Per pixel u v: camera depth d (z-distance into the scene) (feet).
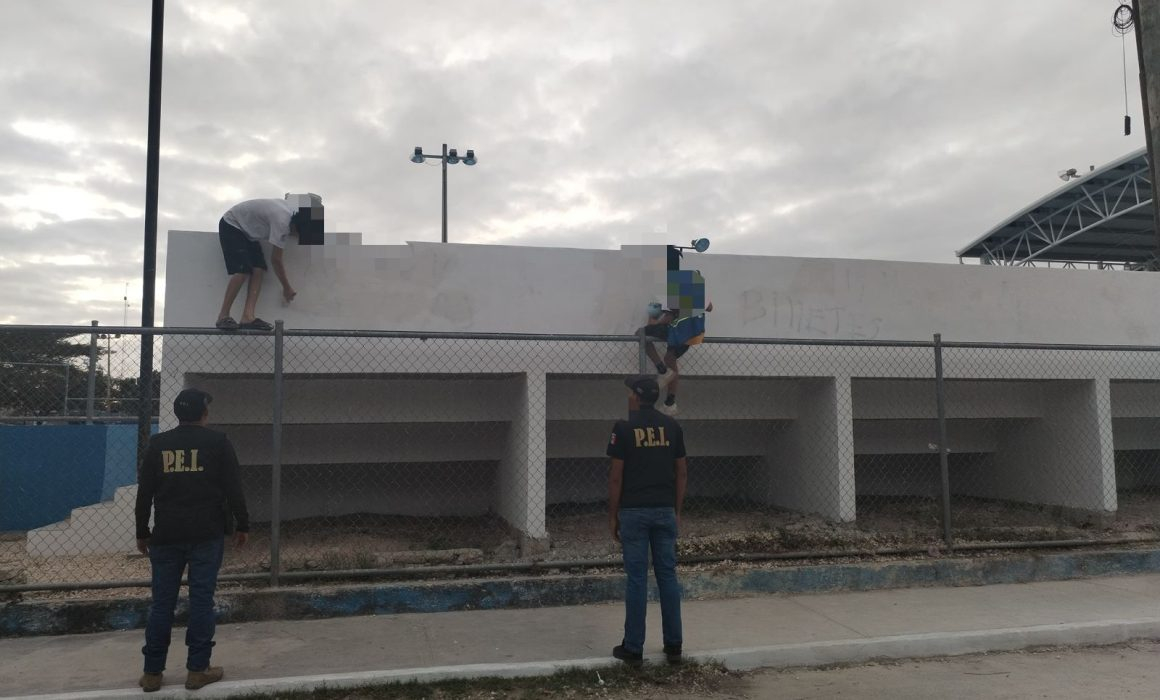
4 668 16.94
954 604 22.09
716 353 25.68
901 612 21.26
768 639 18.83
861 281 27.30
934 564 24.22
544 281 24.63
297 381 24.89
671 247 25.23
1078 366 28.81
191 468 15.78
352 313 23.30
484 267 24.25
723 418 28.22
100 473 33.27
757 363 25.95
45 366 35.53
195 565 15.74
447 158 74.64
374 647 18.21
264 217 21.75
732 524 26.78
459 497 29.50
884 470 34.09
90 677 16.40
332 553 22.86
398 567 22.09
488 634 19.25
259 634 19.13
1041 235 83.87
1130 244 84.23
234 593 20.15
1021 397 30.91
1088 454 29.07
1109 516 28.40
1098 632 19.95
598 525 26.78
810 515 27.81
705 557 23.41
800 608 21.67
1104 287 29.81
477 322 24.02
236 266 21.59
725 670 17.57
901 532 26.43
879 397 29.48
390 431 26.99
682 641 18.12
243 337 22.54
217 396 24.47
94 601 19.69
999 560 24.70
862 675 17.56
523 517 24.03
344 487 28.71
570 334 23.89
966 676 17.47
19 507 32.37
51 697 15.16
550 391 26.61
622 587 22.21
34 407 35.68
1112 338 29.66
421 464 28.89
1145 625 20.29
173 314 22.40
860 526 27.40
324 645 18.34
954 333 28.02
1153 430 33.78
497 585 21.52
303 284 23.08
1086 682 17.01
